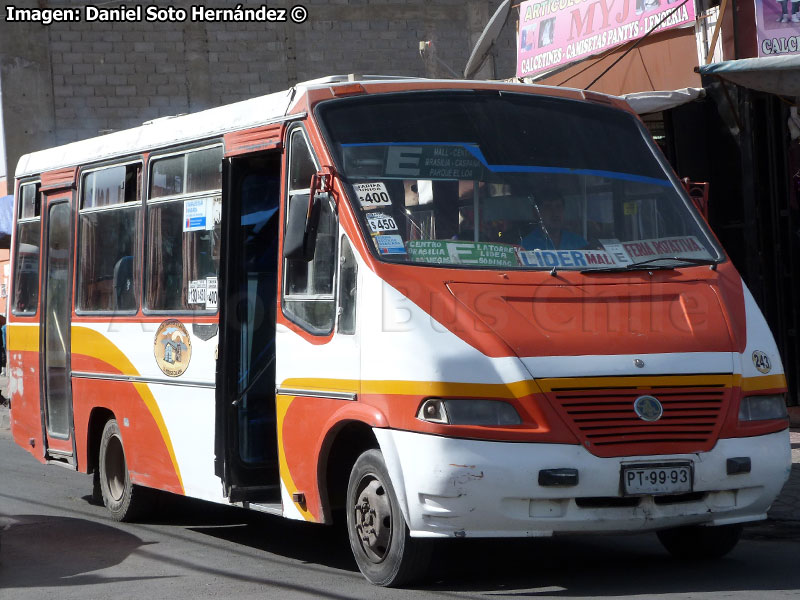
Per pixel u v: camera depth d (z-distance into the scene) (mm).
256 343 7629
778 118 11930
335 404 6469
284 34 26469
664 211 6969
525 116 7090
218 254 7723
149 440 8508
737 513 6160
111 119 25781
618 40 13992
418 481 5816
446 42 26953
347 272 6480
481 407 5797
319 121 6844
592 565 6922
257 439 7594
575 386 5852
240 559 7480
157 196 8625
